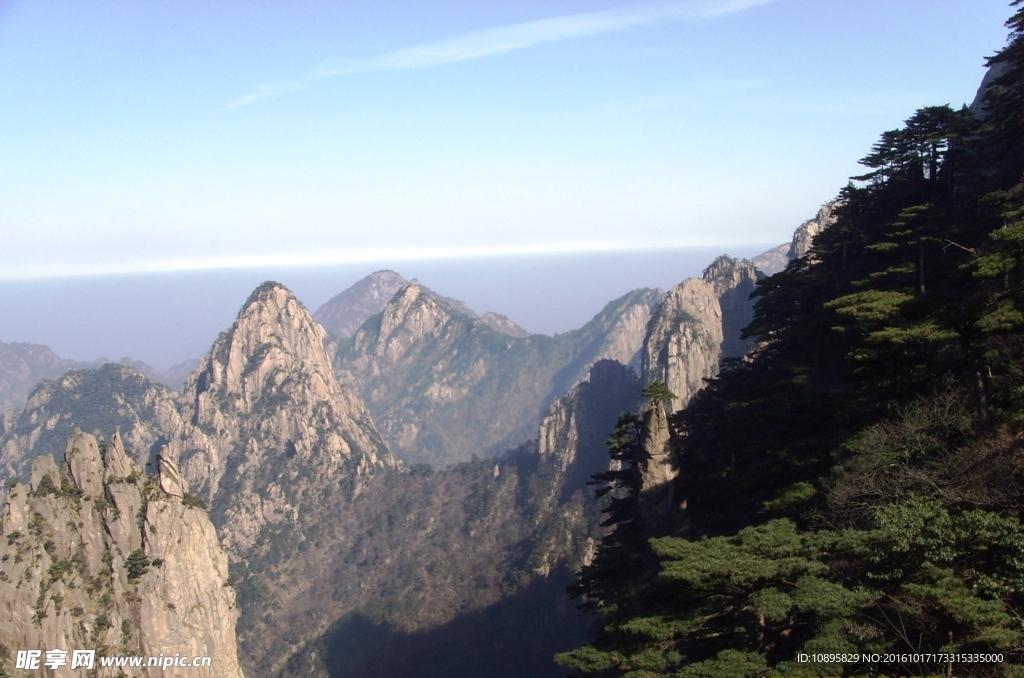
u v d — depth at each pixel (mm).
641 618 36281
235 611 81750
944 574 31594
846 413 47406
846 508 39906
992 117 81688
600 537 155375
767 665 31953
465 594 171875
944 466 38906
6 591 71875
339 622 176125
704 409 65688
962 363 45469
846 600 31438
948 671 29109
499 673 135875
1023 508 33656
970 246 66188
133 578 75125
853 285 68188
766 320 74875
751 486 47906
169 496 79688
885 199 83750
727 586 34625
